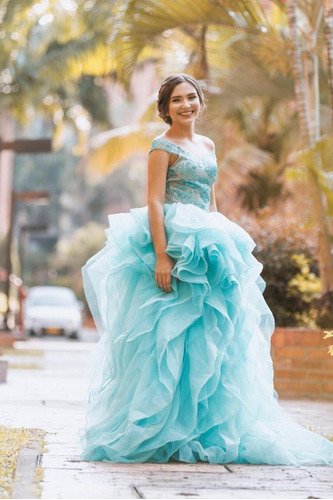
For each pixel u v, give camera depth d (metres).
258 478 4.34
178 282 4.98
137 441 4.61
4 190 40.69
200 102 5.40
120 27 11.16
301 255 10.71
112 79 20.89
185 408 4.79
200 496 3.87
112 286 5.12
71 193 56.00
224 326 4.89
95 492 3.90
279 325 10.84
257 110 16.95
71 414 6.82
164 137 5.31
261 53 11.95
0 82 22.73
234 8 10.54
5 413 6.79
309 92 11.08
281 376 10.12
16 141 21.42
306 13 10.72
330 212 9.44
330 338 9.72
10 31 19.73
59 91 26.34
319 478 4.39
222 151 15.64
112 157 18.02
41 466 4.48
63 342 23.81
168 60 14.45
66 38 21.53
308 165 9.32
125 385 4.84
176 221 4.98
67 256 45.97
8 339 19.11
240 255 5.04
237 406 4.80
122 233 5.19
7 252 24.00
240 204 18.20
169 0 10.52
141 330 4.83
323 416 7.38
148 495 3.86
